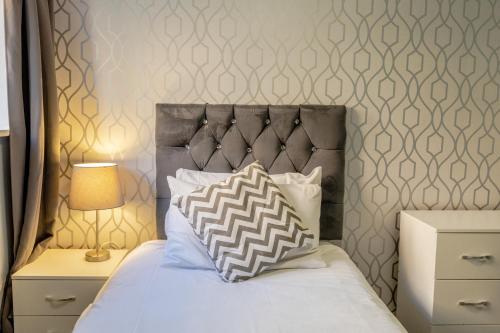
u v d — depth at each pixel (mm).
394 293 2609
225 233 1867
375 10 2402
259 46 2404
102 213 2469
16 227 2098
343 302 1596
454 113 2488
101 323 1416
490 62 2469
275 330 1375
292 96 2438
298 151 2355
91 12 2340
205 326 1397
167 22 2369
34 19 2047
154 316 1465
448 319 2178
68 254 2355
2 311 2104
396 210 2543
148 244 2256
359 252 2564
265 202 1968
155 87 2404
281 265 1943
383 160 2500
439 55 2443
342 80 2438
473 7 2426
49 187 2285
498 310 2184
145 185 2459
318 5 2391
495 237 2137
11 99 2027
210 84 2414
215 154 2363
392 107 2467
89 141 2418
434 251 2139
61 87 2375
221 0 2371
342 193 2406
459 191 2547
